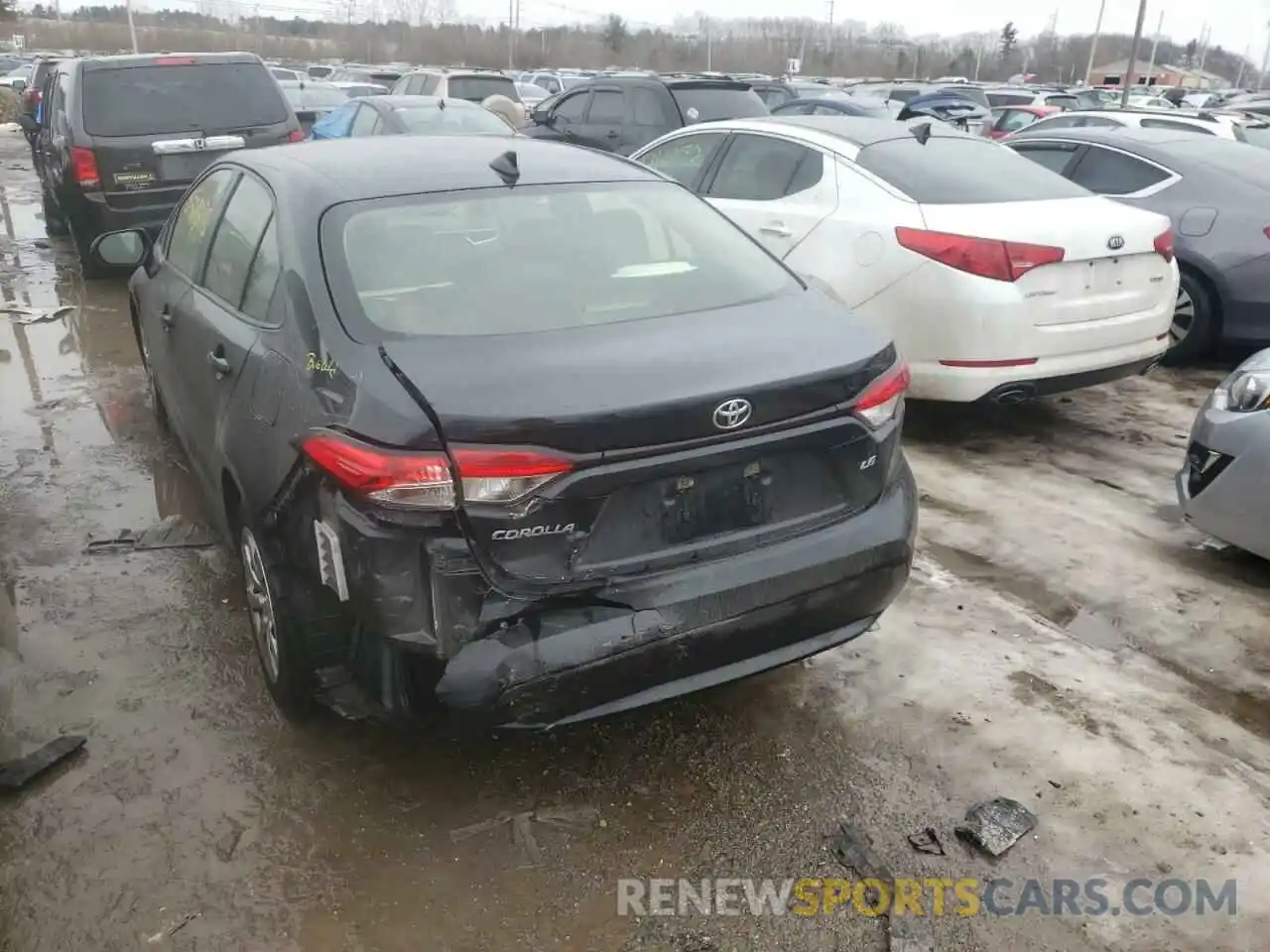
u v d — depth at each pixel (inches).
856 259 218.1
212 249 156.7
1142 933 101.4
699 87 489.7
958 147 240.7
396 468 94.8
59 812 114.9
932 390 210.5
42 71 672.4
